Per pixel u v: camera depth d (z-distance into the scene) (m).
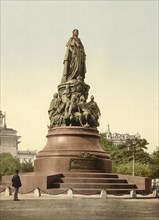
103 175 45.66
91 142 49.41
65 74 53.06
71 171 46.47
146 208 27.31
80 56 53.38
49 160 47.72
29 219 20.30
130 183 46.16
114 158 108.06
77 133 49.19
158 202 33.59
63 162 46.97
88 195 39.97
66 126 50.06
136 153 108.06
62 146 48.41
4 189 44.97
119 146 115.50
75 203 31.02
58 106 52.12
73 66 53.06
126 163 102.75
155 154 101.94
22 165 131.38
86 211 24.70
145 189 45.53
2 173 120.44
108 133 158.75
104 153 49.53
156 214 23.27
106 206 28.58
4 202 31.77
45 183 41.38
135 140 109.56
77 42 53.88
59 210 25.20
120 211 24.97
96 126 51.97
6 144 170.25
